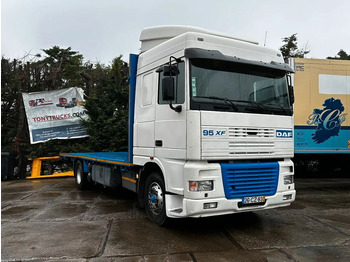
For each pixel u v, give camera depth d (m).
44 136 13.41
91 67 20.33
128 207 6.87
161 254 4.07
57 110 13.51
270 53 5.38
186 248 4.30
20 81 14.53
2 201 7.68
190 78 4.48
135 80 6.17
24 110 14.20
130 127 6.12
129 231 5.04
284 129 5.16
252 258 3.95
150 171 5.72
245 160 4.81
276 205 4.98
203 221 5.66
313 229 5.21
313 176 10.04
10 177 12.98
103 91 13.65
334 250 4.24
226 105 4.61
